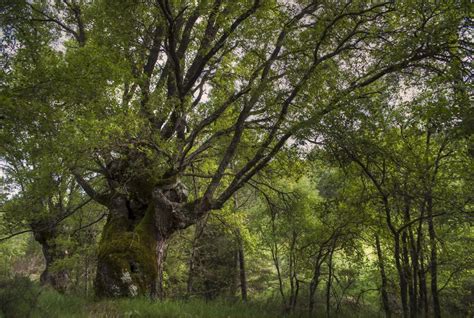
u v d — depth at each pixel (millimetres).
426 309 10188
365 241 12273
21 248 29938
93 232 19984
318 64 10375
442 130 6871
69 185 18141
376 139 9172
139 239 11352
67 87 7582
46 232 18484
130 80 10367
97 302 9391
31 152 8531
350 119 8805
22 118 7203
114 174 12555
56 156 9055
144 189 12500
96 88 8555
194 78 12359
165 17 10523
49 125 7828
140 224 11836
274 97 10750
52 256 18875
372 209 10609
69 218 18031
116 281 10523
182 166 12836
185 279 21156
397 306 13789
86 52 8289
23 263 31406
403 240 10070
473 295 13648
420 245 9938
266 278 21375
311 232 12883
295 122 9961
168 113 11461
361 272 13336
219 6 10500
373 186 10516
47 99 7832
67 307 8117
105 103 9508
